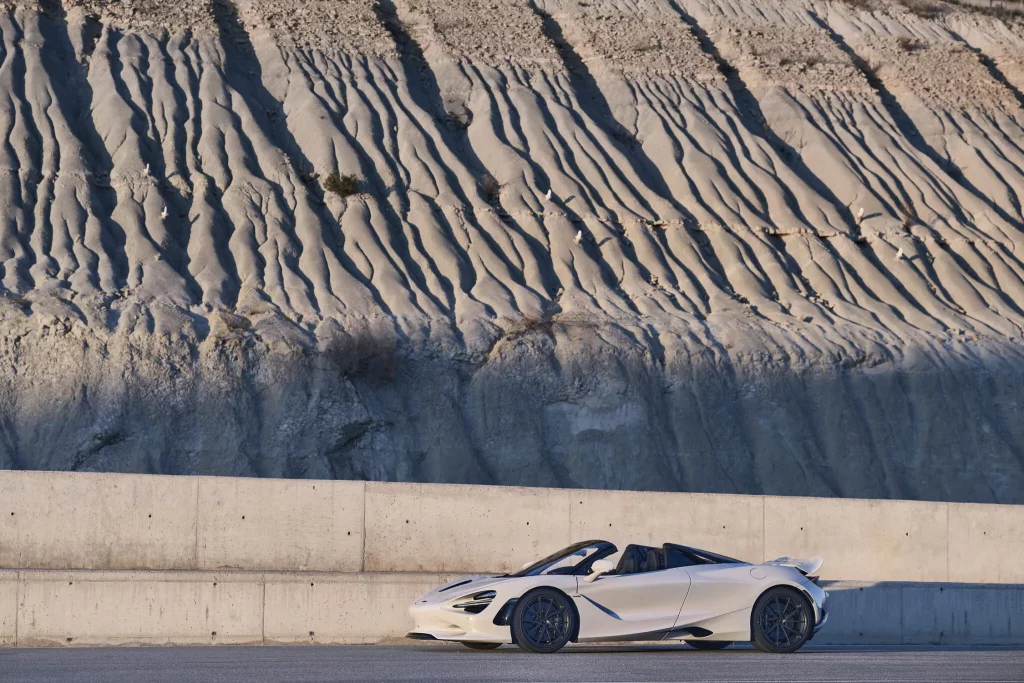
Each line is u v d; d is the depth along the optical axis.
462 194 185.50
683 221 189.75
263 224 170.75
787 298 181.25
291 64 199.12
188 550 66.69
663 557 54.53
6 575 58.62
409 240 174.62
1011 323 187.38
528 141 198.00
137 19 197.25
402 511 68.50
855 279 188.25
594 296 172.75
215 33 199.50
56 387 142.12
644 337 165.75
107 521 66.31
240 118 186.62
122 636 59.16
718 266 185.50
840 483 158.38
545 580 52.84
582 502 70.50
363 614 61.66
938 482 161.88
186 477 67.38
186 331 149.50
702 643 57.88
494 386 156.12
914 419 168.50
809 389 166.88
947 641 66.31
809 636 53.97
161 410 142.88
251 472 139.88
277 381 148.38
